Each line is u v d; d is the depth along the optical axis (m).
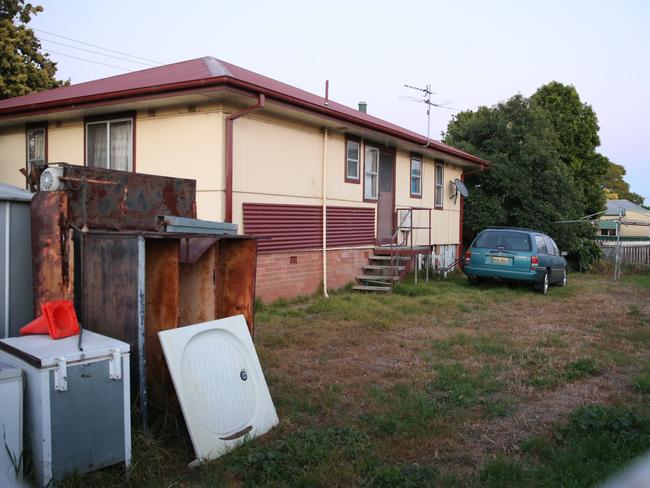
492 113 21.86
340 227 13.17
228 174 9.71
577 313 10.98
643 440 4.32
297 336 8.02
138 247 4.09
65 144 11.70
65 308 3.94
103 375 3.54
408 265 15.52
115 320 4.21
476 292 13.30
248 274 5.29
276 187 11.03
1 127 12.79
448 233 19.03
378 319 9.38
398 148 15.69
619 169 72.06
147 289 4.55
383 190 15.12
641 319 10.38
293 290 11.62
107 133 11.03
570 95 29.67
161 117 10.30
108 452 3.56
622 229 46.38
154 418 4.35
